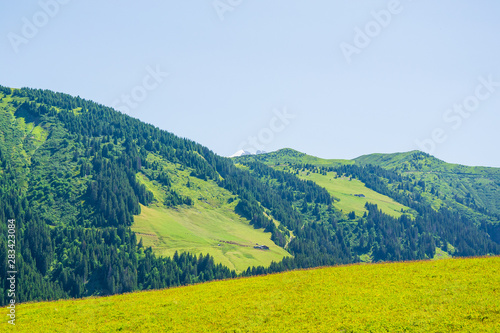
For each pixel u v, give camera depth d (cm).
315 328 4712
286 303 5619
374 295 5538
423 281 5906
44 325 5516
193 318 5362
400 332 4428
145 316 5575
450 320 4538
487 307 4722
